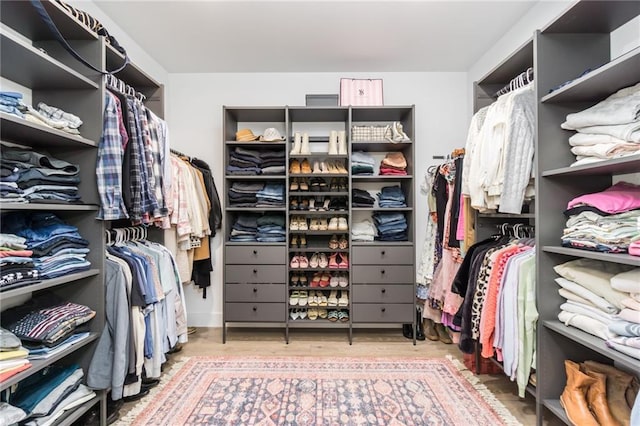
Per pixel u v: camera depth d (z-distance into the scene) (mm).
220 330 2816
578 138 1403
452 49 2512
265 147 2738
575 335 1299
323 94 2830
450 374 2025
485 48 2502
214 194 2699
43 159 1352
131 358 1552
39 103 1468
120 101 1633
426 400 1740
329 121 2869
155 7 1983
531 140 1566
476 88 2094
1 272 1126
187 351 2377
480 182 1709
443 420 1577
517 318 1518
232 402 1719
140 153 1687
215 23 2148
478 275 1747
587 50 1522
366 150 2838
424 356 2301
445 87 2895
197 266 2691
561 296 1476
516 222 2068
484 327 1642
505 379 1963
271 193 2586
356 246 2543
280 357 2271
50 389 1311
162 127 1944
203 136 2908
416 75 2893
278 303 2553
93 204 1509
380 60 2686
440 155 2906
